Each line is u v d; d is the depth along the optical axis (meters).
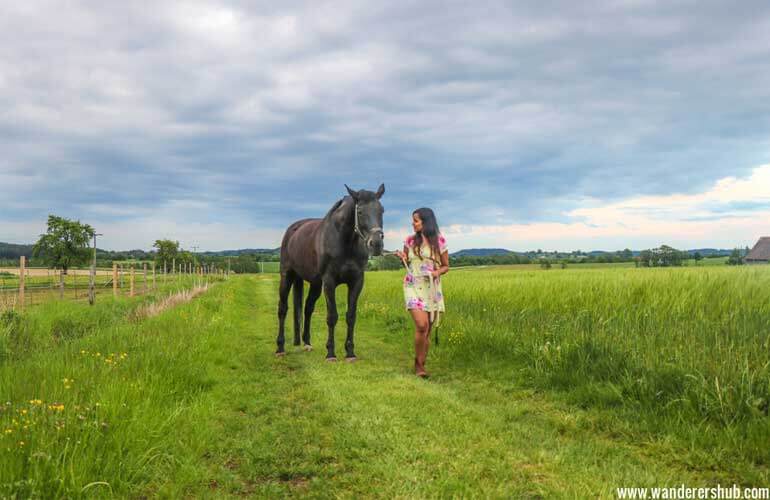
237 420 4.63
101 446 3.38
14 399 4.27
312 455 3.71
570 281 12.48
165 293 23.97
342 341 9.66
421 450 3.70
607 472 3.31
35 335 9.16
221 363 7.20
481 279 17.44
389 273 33.41
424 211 6.43
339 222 7.59
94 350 6.71
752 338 5.49
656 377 4.81
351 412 4.70
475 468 3.37
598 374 5.43
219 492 3.18
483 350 7.47
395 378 6.15
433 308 6.45
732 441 3.60
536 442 3.90
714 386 4.30
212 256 115.56
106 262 69.19
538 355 6.29
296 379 6.28
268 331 11.33
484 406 5.01
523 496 2.99
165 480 3.29
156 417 4.05
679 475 3.28
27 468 2.98
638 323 7.27
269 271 122.44
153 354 6.14
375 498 3.04
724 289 8.90
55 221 50.62
